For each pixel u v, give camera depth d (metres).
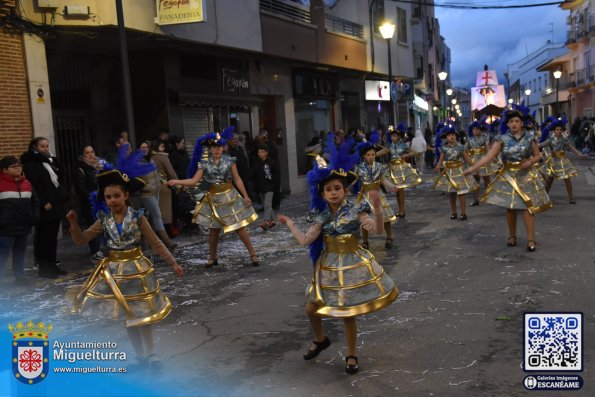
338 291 4.27
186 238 10.78
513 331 5.12
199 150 8.33
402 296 6.34
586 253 7.79
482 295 6.21
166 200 10.20
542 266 7.23
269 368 4.62
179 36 12.34
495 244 8.71
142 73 13.46
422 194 16.08
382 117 27.70
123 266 4.43
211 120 15.17
